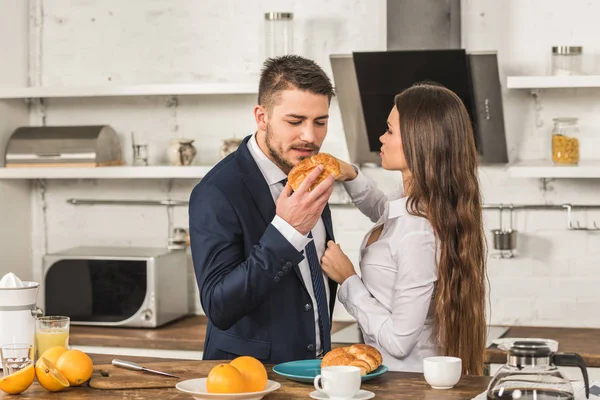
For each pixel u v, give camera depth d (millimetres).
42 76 4586
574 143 3791
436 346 2457
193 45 4398
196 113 4445
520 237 4105
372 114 3879
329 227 2555
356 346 2072
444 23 3803
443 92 2506
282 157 2270
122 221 4566
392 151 2570
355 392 1839
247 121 4395
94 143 4250
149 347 3867
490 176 4121
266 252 2090
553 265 4090
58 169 4254
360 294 2453
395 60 3672
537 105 4039
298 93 2195
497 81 3738
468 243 2416
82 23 4523
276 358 2301
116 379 2035
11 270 4484
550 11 4016
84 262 4125
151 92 4125
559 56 3750
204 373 2088
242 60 4352
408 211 2436
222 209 2248
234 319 2174
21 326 2295
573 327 4062
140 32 4461
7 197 4453
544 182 4074
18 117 4547
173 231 4395
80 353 2037
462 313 2410
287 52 3965
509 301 4129
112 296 4098
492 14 4059
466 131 2473
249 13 4328
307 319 2342
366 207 2963
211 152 4438
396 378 2062
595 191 4047
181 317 4320
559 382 1686
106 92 4172
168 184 4516
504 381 1710
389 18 3840
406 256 2389
